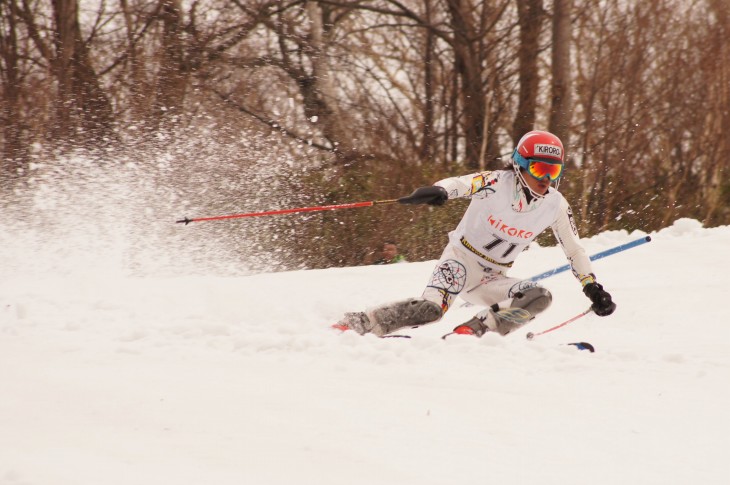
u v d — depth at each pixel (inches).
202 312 801.6
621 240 1327.5
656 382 512.1
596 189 2359.7
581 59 2404.0
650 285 996.6
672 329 773.3
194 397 426.0
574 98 2402.8
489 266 666.8
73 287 904.3
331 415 397.1
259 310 800.9
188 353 573.0
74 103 2182.6
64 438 347.6
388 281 1112.8
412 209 2000.5
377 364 542.6
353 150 2185.0
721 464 355.6
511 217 641.6
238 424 374.9
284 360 549.0
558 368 543.2
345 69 2354.8
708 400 468.1
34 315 745.6
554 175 628.4
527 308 639.8
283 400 423.8
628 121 2351.1
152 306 817.5
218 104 2234.3
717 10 2351.1
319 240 1934.1
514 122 2407.7
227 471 309.3
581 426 405.1
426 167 2185.0
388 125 2300.7
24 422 374.9
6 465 302.8
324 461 327.9
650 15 2345.0
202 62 2245.3
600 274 1099.9
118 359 549.0
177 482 292.4
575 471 337.1
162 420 379.2
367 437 364.8
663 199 2368.4
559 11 2267.5
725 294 909.2
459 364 545.6
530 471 333.7
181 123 2130.9
